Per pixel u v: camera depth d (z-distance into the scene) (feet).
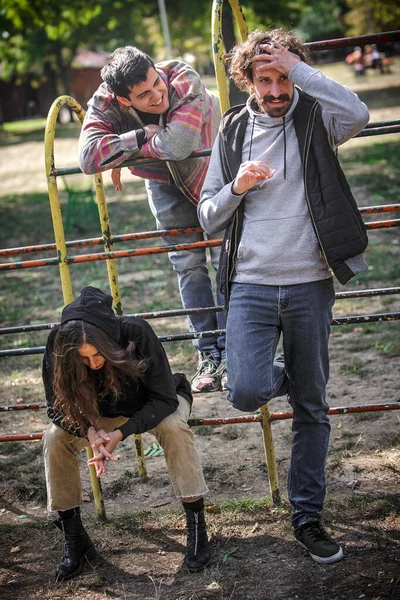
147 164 11.58
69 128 130.31
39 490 13.42
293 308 9.64
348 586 9.51
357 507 11.44
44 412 17.53
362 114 9.07
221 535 11.17
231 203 9.34
